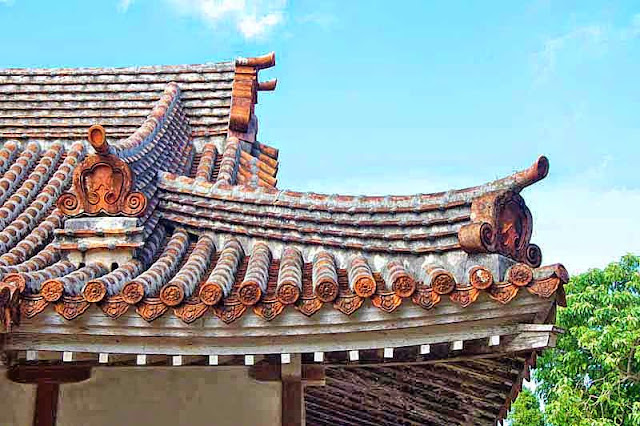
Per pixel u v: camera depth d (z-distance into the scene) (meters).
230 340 4.61
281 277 4.84
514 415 19.44
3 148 8.23
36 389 5.43
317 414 7.46
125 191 5.39
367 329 4.52
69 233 5.30
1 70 9.31
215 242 5.84
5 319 4.23
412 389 6.13
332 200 5.57
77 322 4.44
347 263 5.31
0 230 6.24
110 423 6.23
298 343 4.63
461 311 4.44
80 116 8.84
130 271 5.03
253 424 6.21
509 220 4.83
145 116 8.87
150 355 4.71
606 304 16.53
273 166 9.06
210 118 8.98
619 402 15.85
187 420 6.26
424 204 5.15
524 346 4.61
